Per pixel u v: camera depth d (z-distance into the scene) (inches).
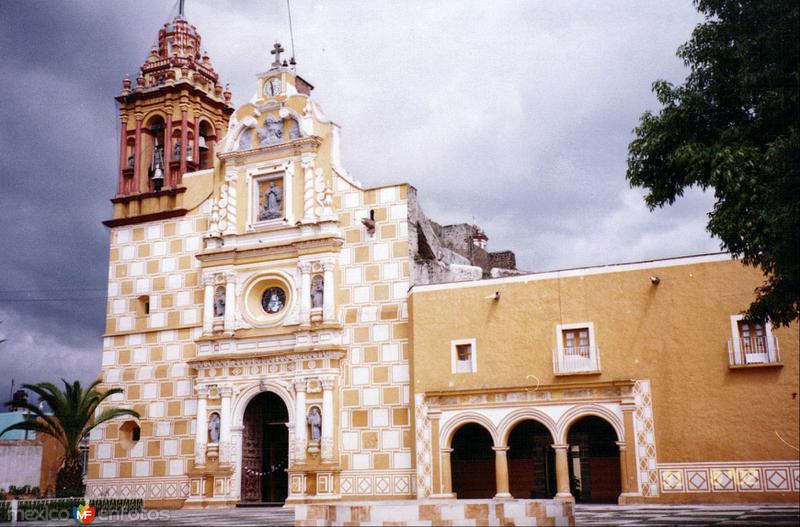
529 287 1556.3
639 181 965.2
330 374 1722.4
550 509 835.4
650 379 1432.1
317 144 1862.7
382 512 805.2
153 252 1991.9
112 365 1969.7
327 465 1679.4
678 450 1389.0
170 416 1881.2
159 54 2190.0
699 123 926.4
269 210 1894.7
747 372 1374.3
